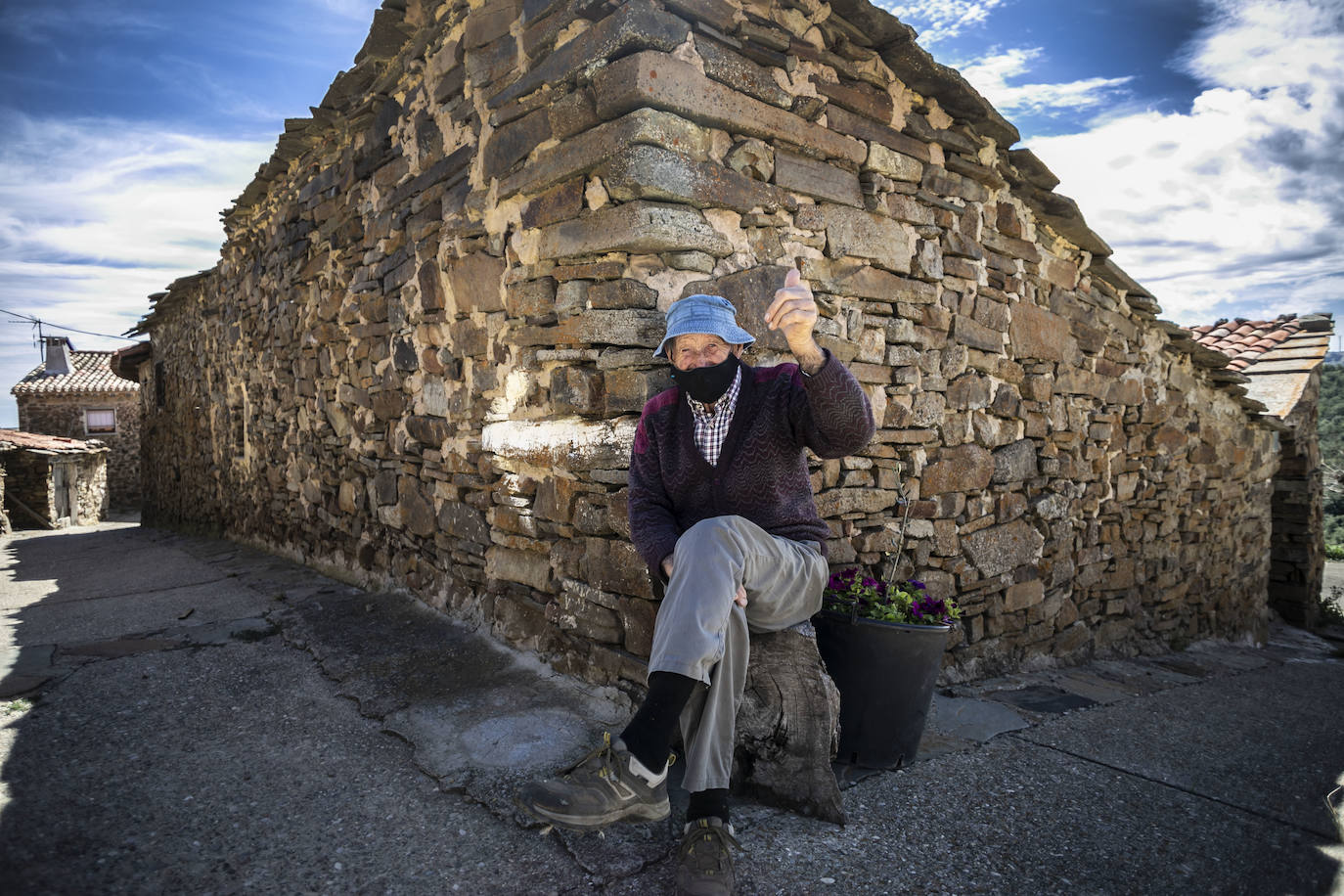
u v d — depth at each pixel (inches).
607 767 75.8
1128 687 171.3
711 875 69.4
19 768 91.3
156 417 479.8
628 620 105.9
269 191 258.7
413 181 160.1
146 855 74.7
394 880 72.1
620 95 98.5
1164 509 239.9
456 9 140.9
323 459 219.1
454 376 145.3
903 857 80.7
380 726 106.2
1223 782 111.0
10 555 370.9
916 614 105.0
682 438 88.0
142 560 288.0
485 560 141.0
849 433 80.6
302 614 160.4
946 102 144.9
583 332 106.9
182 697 116.3
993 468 161.9
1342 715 167.8
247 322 285.9
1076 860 83.0
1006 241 166.1
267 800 86.4
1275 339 408.2
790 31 118.6
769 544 80.7
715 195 105.7
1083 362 195.9
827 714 88.3
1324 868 86.4
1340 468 798.5
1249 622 311.3
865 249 130.6
